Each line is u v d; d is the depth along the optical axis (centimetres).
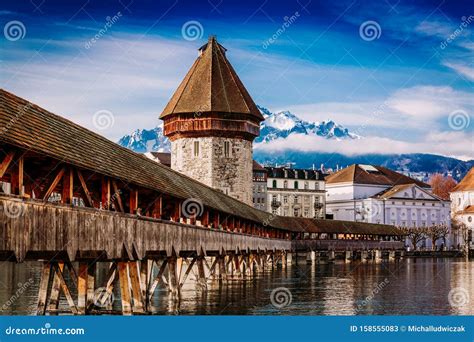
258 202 12950
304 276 6141
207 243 4038
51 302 2606
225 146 7331
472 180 14775
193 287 4594
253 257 6191
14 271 6247
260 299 3878
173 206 3797
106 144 2758
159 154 12294
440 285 5150
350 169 13862
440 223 13838
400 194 13475
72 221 2042
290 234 9394
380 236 11244
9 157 1747
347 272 6950
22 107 2064
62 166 2019
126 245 2500
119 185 2623
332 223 10138
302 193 13475
